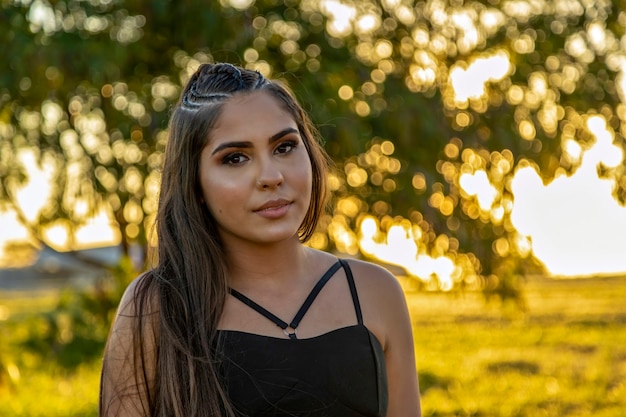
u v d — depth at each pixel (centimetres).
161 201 228
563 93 718
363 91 666
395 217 684
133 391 222
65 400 948
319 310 225
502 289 739
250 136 214
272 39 675
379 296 235
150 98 664
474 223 703
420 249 696
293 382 215
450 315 2084
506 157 702
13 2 648
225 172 216
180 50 671
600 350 1421
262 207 214
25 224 748
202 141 218
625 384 1064
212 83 221
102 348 1110
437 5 708
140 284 226
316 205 235
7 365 939
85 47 620
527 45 718
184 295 220
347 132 612
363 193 675
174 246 224
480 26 713
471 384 1084
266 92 219
